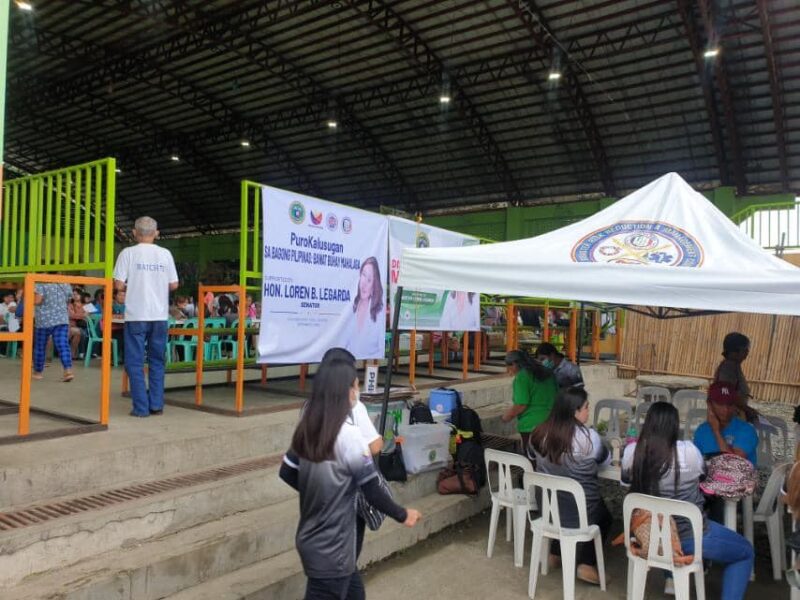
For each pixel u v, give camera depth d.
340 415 2.54
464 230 24.08
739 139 17.16
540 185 22.05
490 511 5.45
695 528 3.36
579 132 19.25
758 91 15.72
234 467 4.35
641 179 20.14
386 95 19.92
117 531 3.33
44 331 6.74
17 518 3.17
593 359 12.55
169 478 4.02
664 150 18.75
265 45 18.09
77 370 7.88
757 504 4.89
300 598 3.55
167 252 5.07
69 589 2.84
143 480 3.94
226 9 16.36
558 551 4.48
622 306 6.20
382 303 6.45
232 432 4.52
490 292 4.17
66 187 4.59
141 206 33.53
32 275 3.95
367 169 24.86
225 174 28.00
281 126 23.33
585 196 21.81
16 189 4.93
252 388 6.77
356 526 2.70
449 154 22.25
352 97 20.83
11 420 4.60
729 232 4.25
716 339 11.12
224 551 3.50
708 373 11.09
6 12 2.31
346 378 2.59
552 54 16.09
